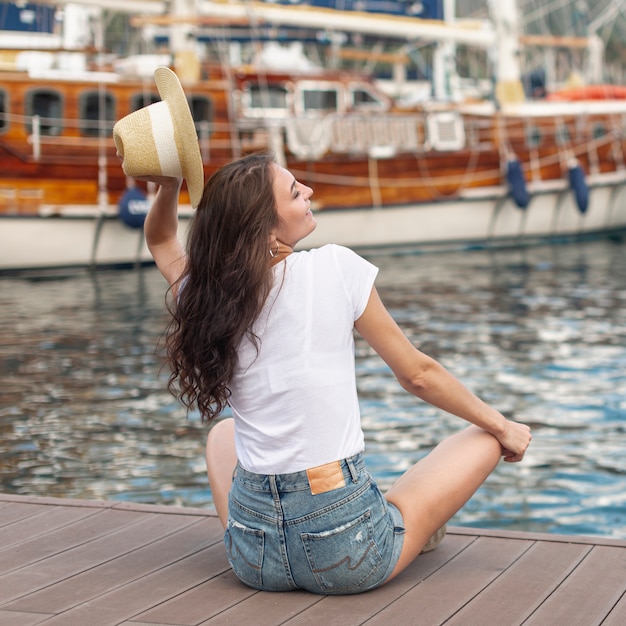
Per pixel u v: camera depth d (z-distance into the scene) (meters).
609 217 23.41
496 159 21.09
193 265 2.78
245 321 2.71
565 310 12.88
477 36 22.88
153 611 2.88
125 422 7.55
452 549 3.35
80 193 17.30
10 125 16.72
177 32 19.33
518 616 2.79
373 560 2.82
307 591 2.97
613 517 5.50
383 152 19.69
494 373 9.13
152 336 11.36
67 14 20.14
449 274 16.98
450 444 3.03
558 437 7.05
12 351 10.45
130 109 17.39
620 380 8.77
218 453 3.29
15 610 2.91
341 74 20.16
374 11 22.34
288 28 23.52
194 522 3.74
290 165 18.84
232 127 18.12
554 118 21.91
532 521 5.45
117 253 17.94
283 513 2.79
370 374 9.09
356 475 2.79
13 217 16.97
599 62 27.33
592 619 2.77
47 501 4.01
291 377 2.73
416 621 2.76
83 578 3.17
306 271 2.76
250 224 2.71
